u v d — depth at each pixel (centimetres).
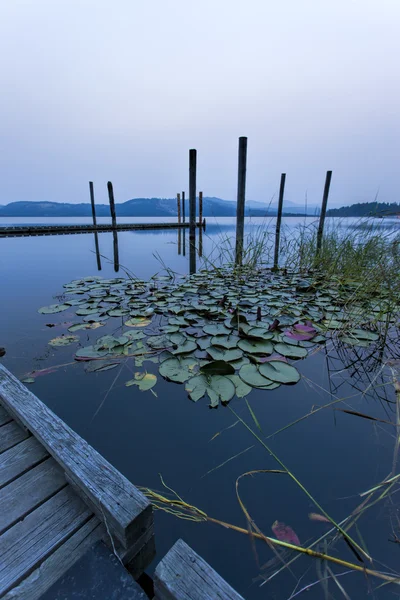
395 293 199
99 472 65
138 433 97
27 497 66
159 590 48
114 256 516
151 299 240
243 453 90
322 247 370
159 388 122
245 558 62
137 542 57
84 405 111
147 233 1029
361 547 64
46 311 216
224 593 45
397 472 83
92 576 52
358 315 198
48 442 74
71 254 532
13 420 94
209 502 74
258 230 402
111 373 133
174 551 52
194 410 109
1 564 53
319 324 189
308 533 67
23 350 155
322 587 57
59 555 55
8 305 234
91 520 61
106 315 205
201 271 379
